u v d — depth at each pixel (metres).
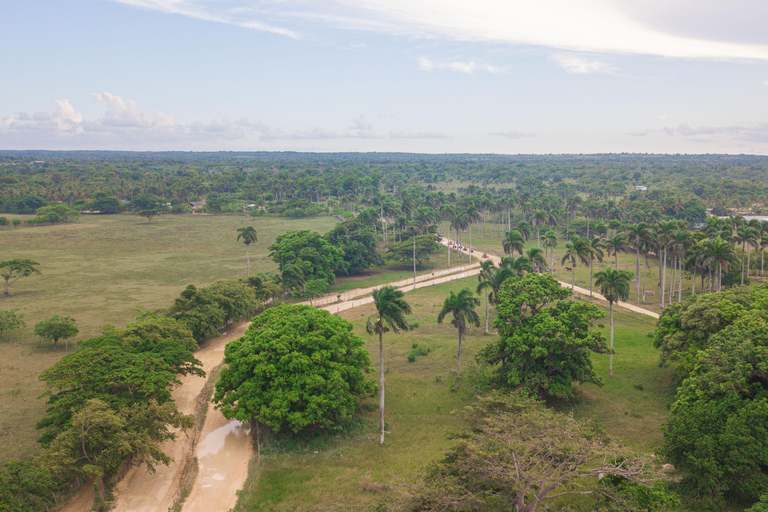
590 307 55.12
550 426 33.78
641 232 95.69
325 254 119.38
